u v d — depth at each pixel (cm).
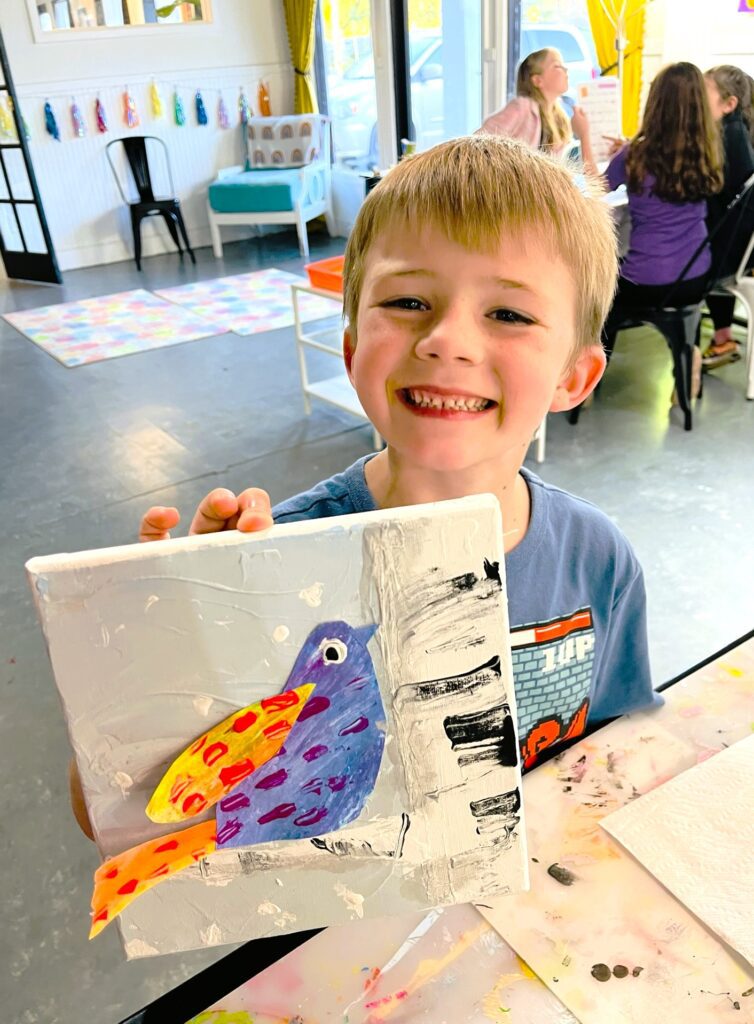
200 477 298
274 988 58
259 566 45
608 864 65
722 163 279
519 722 80
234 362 406
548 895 62
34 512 283
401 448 63
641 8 395
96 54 567
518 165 61
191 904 52
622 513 254
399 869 54
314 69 628
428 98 544
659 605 212
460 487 70
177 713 47
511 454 70
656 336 409
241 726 48
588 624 82
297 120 604
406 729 50
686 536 241
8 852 159
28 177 535
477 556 48
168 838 49
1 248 588
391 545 46
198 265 596
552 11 448
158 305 503
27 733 187
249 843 51
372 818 52
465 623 49
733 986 56
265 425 338
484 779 52
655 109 274
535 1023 55
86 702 46
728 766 71
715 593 216
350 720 49
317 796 51
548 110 328
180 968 136
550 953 59
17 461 320
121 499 288
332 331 405
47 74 557
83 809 64
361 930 61
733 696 83
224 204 595
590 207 65
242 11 606
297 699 48
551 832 68
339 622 47
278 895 53
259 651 47
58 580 44
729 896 61
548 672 80
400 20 527
